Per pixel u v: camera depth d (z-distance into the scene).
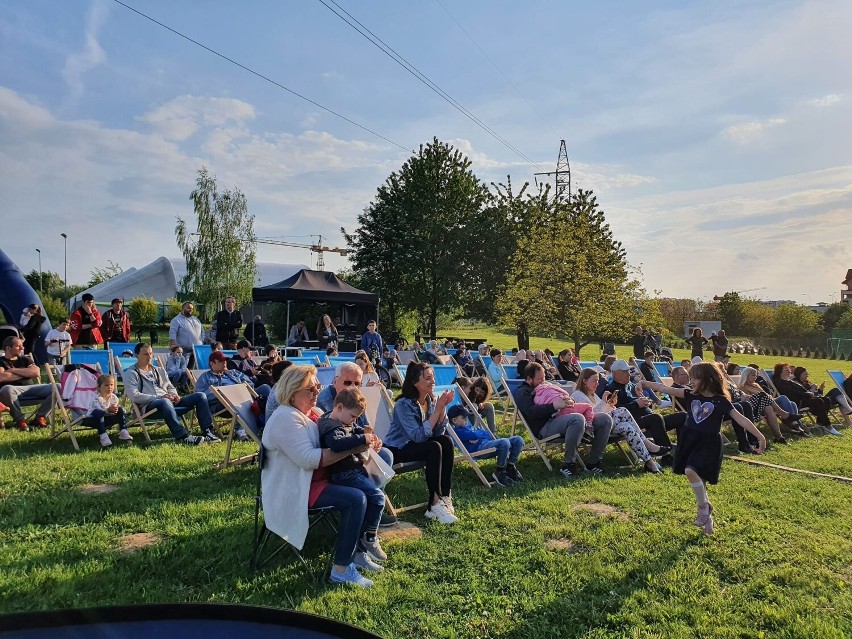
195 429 8.74
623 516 5.47
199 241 35.22
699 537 4.93
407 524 5.11
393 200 33.97
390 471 4.63
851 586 4.12
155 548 4.21
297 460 3.87
